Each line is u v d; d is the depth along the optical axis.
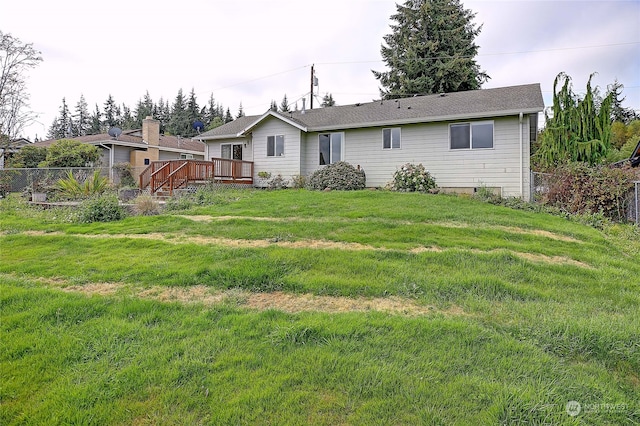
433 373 2.60
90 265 5.32
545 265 5.38
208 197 12.21
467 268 5.08
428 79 27.23
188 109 58.50
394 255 5.66
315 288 4.32
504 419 2.17
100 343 3.02
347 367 2.67
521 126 12.80
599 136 14.33
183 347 2.96
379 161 15.52
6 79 19.95
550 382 2.54
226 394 2.38
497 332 3.29
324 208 9.85
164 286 4.50
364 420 2.15
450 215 8.95
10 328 3.31
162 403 2.30
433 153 14.41
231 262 5.18
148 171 16.09
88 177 14.91
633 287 4.67
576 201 11.34
